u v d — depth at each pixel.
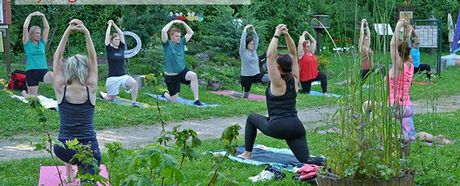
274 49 7.37
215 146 9.05
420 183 6.60
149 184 3.64
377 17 5.66
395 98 5.77
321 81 16.20
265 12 25.17
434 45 20.36
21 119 11.26
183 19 19.67
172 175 3.60
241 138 9.91
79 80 6.41
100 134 10.38
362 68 5.71
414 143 8.30
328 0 24.17
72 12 20.91
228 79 16.88
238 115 12.61
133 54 16.78
